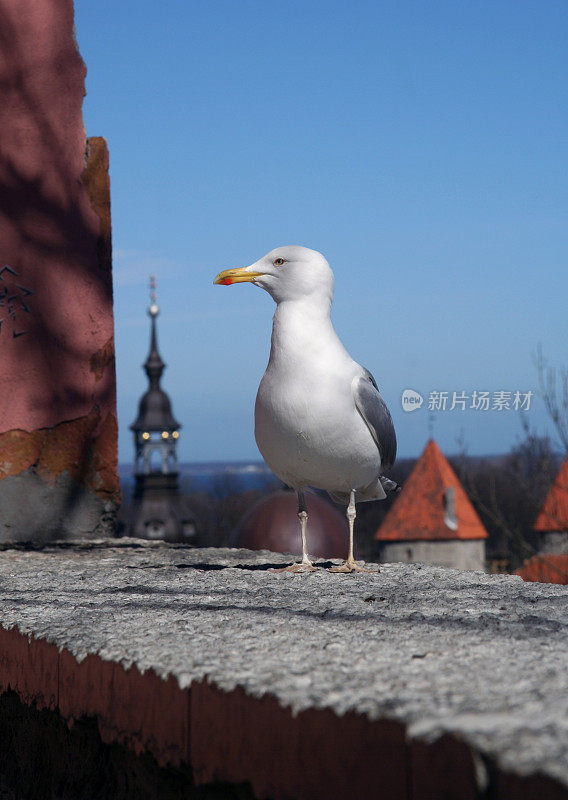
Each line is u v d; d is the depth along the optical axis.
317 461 5.93
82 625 3.51
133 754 2.84
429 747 1.89
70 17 9.27
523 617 3.66
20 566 6.45
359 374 5.93
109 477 9.10
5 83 8.97
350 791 2.07
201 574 5.72
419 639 3.08
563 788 1.62
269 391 5.86
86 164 9.28
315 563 6.82
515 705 2.09
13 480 8.71
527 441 20.12
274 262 5.90
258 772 2.30
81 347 9.08
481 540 46.38
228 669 2.59
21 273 8.91
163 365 85.31
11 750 3.70
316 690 2.30
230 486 113.06
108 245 9.33
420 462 48.25
